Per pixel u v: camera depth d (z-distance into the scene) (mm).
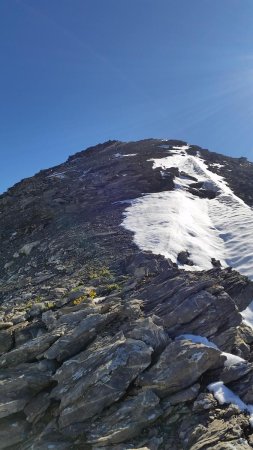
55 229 32344
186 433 9688
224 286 16234
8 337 14016
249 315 16188
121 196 37562
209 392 10648
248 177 54375
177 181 42781
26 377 11594
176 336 12914
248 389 10680
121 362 11102
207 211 35344
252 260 23062
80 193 41281
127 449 9547
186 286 15047
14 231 35562
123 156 59781
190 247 24359
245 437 9195
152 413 10172
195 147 71438
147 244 23594
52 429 10539
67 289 18672
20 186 56469
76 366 11484
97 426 10234
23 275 24953
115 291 16859
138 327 12414
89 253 24172
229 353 12664
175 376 10781
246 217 30953
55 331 13227
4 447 10508
